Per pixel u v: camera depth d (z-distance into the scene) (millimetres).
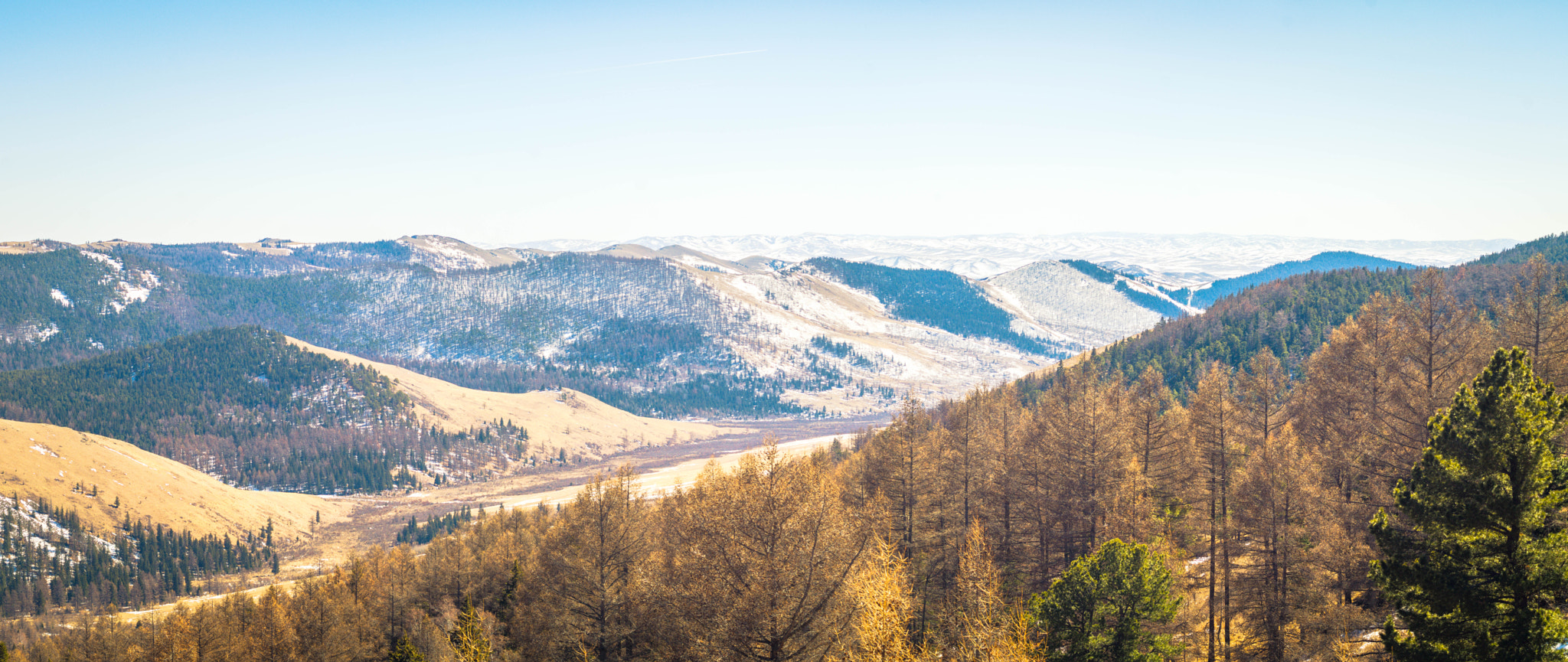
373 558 81750
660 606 38312
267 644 70812
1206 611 49938
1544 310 44406
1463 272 140000
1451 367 45031
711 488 40125
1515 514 22031
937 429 69875
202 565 192125
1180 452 53844
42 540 182125
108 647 84500
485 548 87312
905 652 28875
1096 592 34406
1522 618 21547
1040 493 53844
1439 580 22859
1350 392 52625
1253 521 42625
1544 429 22422
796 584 30562
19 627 146375
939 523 55094
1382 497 41344
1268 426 52625
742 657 30469
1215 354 166750
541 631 52000
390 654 66625
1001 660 29781
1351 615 37812
